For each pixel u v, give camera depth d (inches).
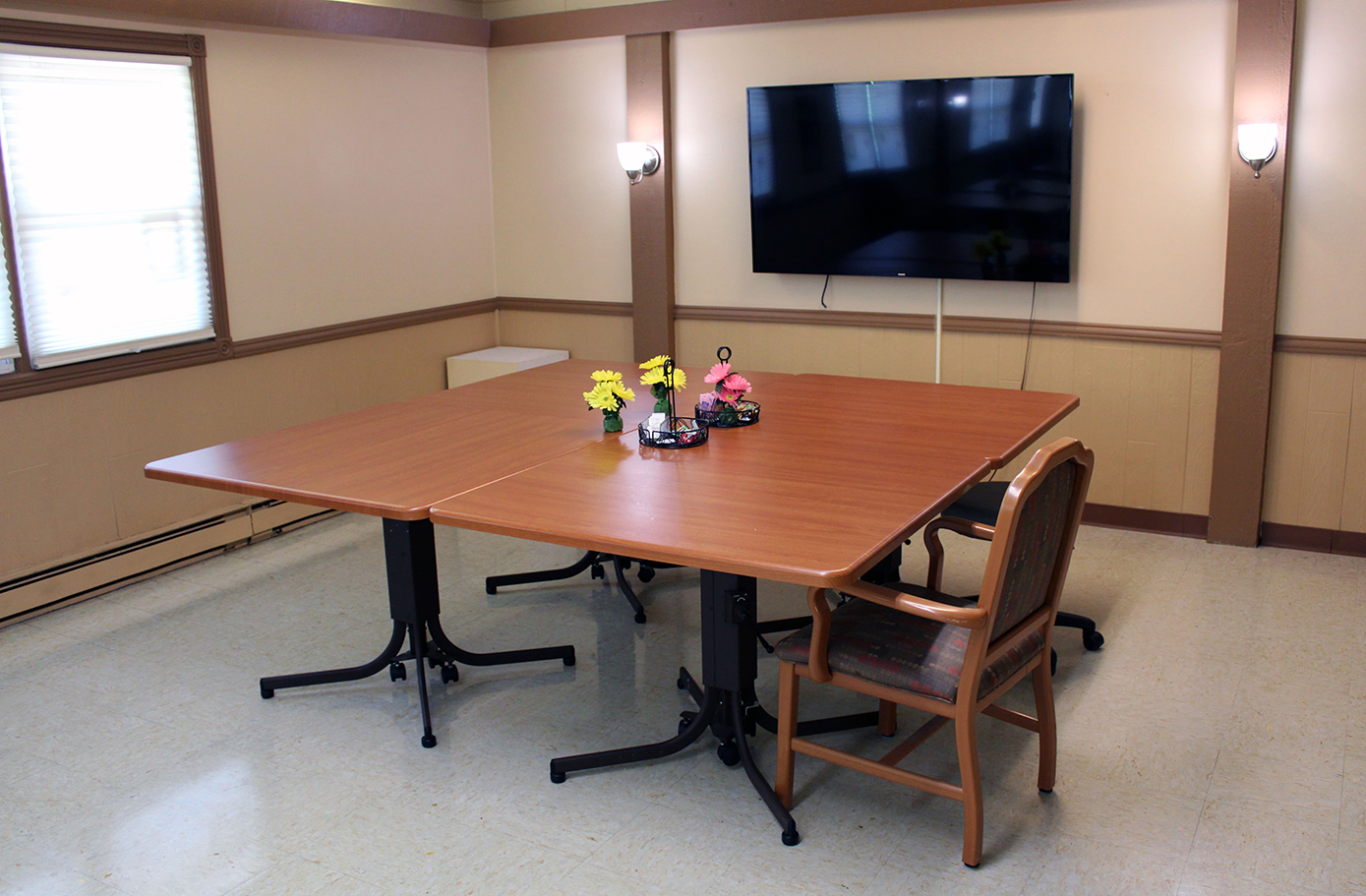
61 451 157.8
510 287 237.1
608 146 218.7
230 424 182.4
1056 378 186.4
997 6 178.1
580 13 211.3
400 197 211.8
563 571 163.6
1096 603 153.0
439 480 111.0
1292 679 129.0
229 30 175.0
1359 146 157.9
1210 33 165.2
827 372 205.8
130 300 165.8
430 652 131.1
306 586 166.9
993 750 114.7
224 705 128.7
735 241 209.2
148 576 170.6
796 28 194.9
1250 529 173.9
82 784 112.2
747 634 107.9
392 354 213.6
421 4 210.5
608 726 122.0
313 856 99.6
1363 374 163.6
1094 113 175.2
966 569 167.3
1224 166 167.9
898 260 190.7
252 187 181.8
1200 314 173.8
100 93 158.6
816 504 100.8
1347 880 92.7
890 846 99.1
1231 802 104.6
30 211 152.0
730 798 107.4
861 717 116.5
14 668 139.4
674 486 107.7
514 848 100.0
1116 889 92.3
